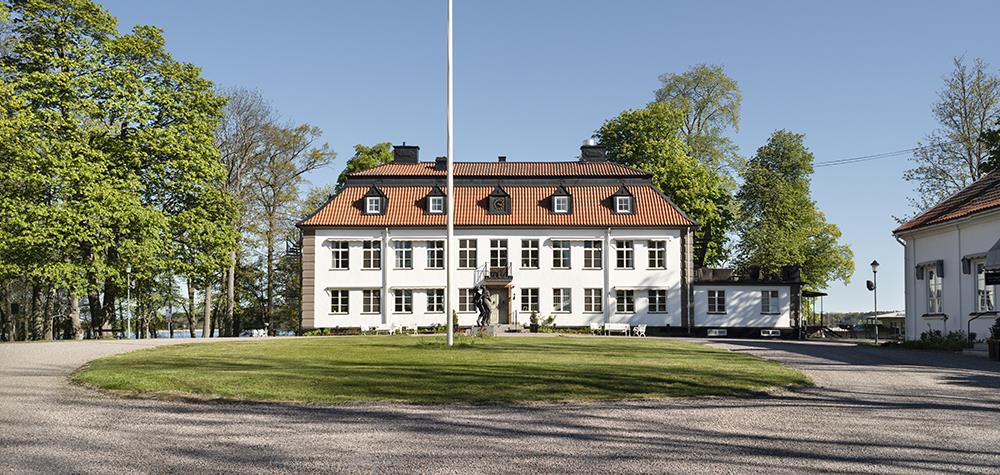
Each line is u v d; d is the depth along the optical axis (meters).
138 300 51.69
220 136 56.75
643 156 62.19
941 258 33.59
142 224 40.97
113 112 42.28
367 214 56.16
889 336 60.91
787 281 55.25
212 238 44.69
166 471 8.03
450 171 26.41
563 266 56.12
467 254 56.00
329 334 53.88
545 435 9.92
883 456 8.72
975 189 34.69
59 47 40.84
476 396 13.36
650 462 8.40
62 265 38.66
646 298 55.66
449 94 26.47
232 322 59.47
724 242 66.50
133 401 13.13
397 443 9.42
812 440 9.61
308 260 55.84
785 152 72.56
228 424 10.77
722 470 8.05
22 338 59.59
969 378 16.81
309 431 10.22
